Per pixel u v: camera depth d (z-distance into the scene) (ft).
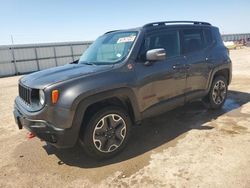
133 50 12.14
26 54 79.05
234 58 65.82
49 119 10.02
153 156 11.41
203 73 15.70
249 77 31.91
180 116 16.71
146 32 13.00
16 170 11.10
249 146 11.69
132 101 11.76
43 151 12.81
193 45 15.39
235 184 8.88
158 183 9.32
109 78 10.94
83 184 9.68
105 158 11.42
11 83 48.16
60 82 10.15
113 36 14.33
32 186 9.81
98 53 13.97
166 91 13.47
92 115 10.66
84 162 11.38
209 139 12.73
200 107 18.39
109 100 11.62
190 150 11.69
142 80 12.09
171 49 13.99
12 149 13.38
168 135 13.70
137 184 9.38
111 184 9.53
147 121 16.07
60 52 87.40
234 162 10.34
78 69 11.95
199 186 8.93
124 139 11.76
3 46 73.56
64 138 10.05
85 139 10.66
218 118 15.90
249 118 15.57
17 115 11.77
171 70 13.46
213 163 10.37
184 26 15.12
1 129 16.96
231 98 20.98
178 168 10.21
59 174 10.53
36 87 10.39
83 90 10.10
